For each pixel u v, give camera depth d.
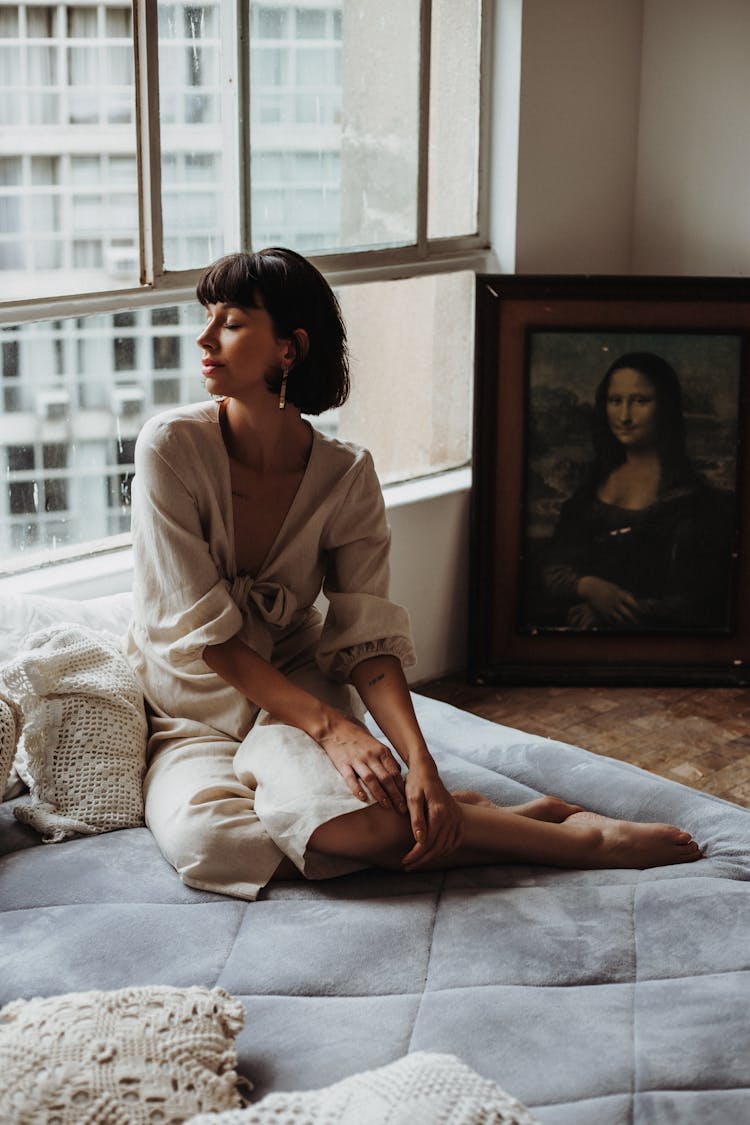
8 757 2.08
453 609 3.69
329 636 2.28
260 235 3.06
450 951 1.82
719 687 3.67
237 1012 1.52
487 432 3.53
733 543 3.64
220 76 2.87
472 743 2.53
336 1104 1.23
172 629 2.18
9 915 1.87
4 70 2.50
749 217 3.68
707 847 2.15
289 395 2.19
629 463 3.60
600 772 2.38
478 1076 1.28
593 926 1.88
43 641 2.27
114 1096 1.32
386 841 2.00
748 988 1.73
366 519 2.31
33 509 2.77
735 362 3.57
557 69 3.58
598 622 3.66
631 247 3.95
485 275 3.47
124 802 2.14
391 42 3.25
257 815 2.03
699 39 3.67
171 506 2.15
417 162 3.40
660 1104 1.50
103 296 2.74
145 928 1.85
